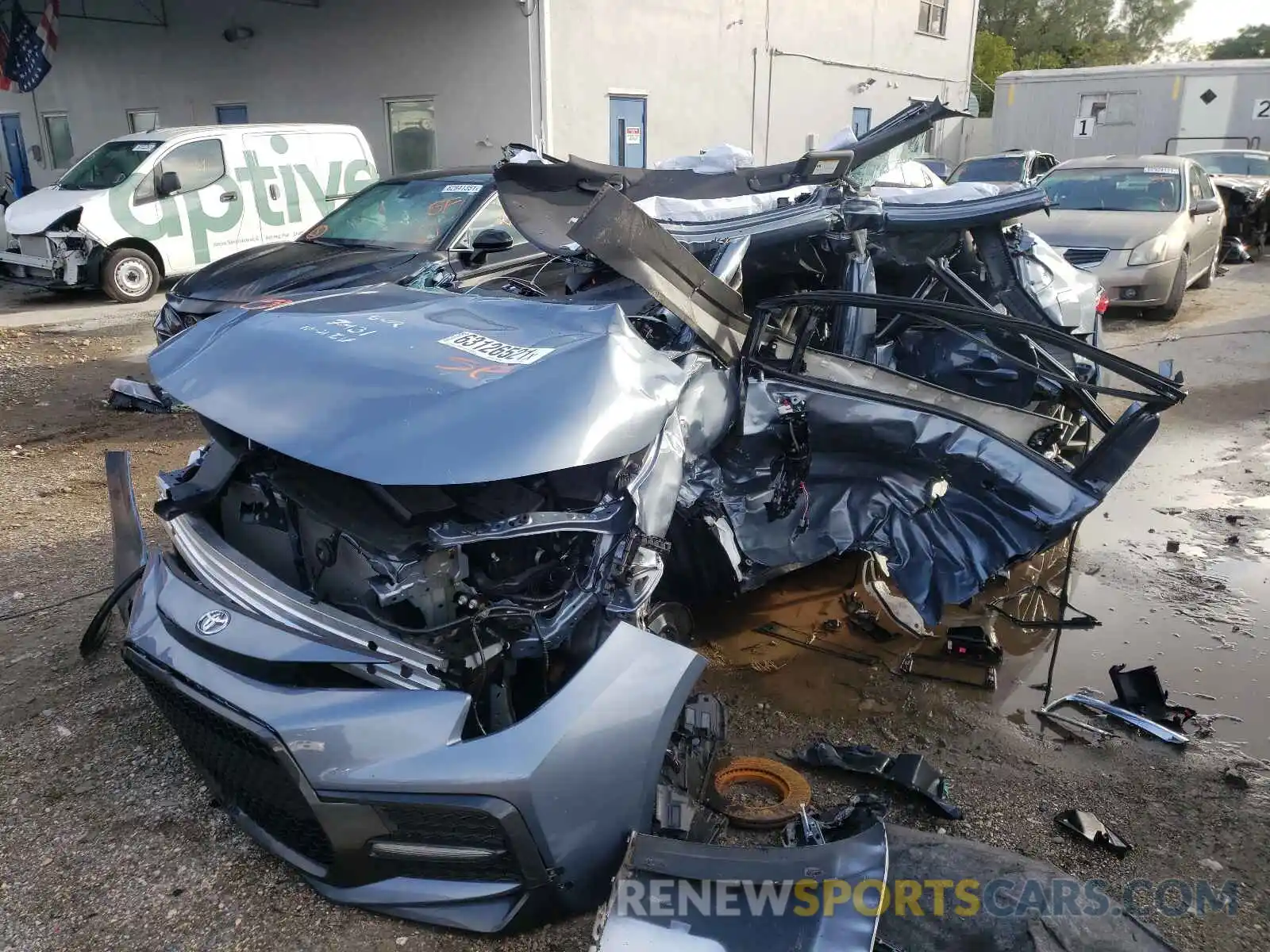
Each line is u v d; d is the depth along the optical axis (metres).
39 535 4.86
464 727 2.23
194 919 2.47
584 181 4.33
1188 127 18.50
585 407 2.42
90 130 20.28
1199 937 2.48
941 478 3.42
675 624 3.45
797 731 3.41
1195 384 7.99
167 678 2.32
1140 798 3.06
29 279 11.46
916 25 20.50
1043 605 4.39
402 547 2.34
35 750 3.14
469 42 13.55
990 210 4.14
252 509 2.80
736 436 3.43
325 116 15.73
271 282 6.91
